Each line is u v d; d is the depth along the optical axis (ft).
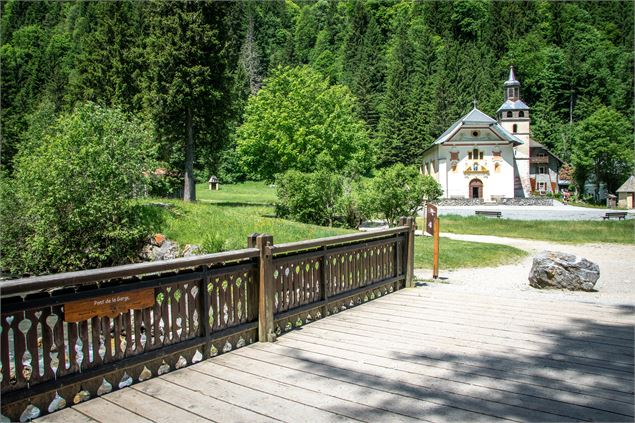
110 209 53.72
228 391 14.87
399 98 272.72
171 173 120.47
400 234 31.48
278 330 21.15
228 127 112.47
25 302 12.60
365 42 353.92
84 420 12.94
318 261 23.80
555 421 12.76
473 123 189.26
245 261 19.70
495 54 333.01
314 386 15.23
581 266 35.27
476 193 191.93
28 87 193.16
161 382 15.62
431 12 376.68
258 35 386.73
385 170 77.20
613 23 331.57
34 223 54.90
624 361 17.35
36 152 57.93
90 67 126.31
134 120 64.90
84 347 14.08
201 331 17.66
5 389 12.35
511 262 55.52
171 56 98.22
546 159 254.47
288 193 79.25
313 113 133.49
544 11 345.51
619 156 220.23
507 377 15.88
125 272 14.49
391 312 25.05
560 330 21.49
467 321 23.13
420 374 16.20
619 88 284.82
